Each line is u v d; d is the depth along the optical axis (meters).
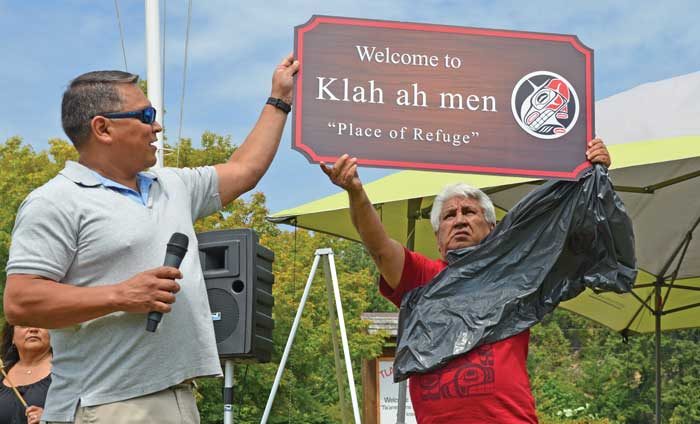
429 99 4.99
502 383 4.70
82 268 3.87
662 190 9.18
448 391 4.73
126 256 3.90
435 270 5.19
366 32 5.00
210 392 18.88
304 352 21.39
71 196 3.89
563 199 5.07
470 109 5.02
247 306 6.27
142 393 3.83
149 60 10.11
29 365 6.50
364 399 13.46
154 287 3.65
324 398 26.94
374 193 8.50
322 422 24.14
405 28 5.04
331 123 4.88
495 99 5.05
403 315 5.08
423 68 5.02
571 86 5.12
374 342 21.77
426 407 4.79
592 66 5.16
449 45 5.06
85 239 3.87
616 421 34.44
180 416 3.91
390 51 5.01
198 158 23.53
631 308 11.49
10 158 22.28
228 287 6.30
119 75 4.18
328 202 8.90
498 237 5.05
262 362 6.49
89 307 3.62
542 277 4.96
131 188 4.11
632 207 9.49
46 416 3.90
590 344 39.56
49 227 3.82
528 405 4.73
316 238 24.97
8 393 6.33
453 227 5.25
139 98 4.15
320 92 4.90
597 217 4.98
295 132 4.85
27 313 3.70
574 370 39.28
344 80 4.93
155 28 10.15
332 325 9.15
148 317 3.73
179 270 3.85
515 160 5.01
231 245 6.34
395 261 5.12
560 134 5.07
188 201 4.29
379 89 4.95
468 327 4.82
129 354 3.83
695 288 10.62
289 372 20.36
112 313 3.77
